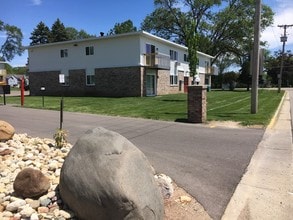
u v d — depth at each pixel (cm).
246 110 1708
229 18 5103
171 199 475
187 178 573
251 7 5131
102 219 351
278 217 432
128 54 2883
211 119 1347
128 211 339
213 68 5022
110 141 388
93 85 3108
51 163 554
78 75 3212
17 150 638
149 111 1661
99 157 372
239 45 5347
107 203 344
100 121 1305
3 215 372
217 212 442
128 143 401
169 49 3403
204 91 1271
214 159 705
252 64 1521
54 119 1348
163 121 1322
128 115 1509
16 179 413
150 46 3006
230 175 595
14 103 2180
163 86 3269
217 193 507
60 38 7975
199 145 848
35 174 412
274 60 8181
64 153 647
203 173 604
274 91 4384
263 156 737
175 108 1811
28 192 405
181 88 3719
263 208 459
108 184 347
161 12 5303
